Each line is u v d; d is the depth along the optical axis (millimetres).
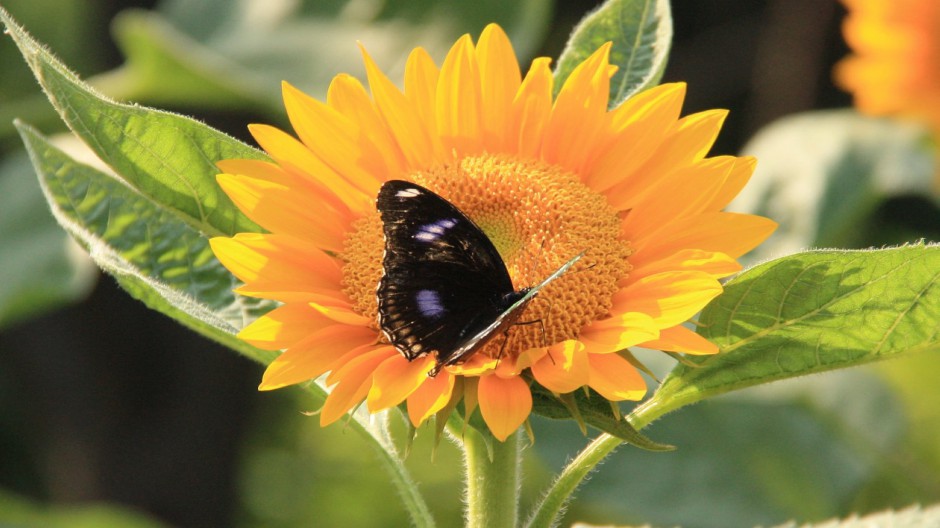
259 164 882
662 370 1146
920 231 1777
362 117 891
